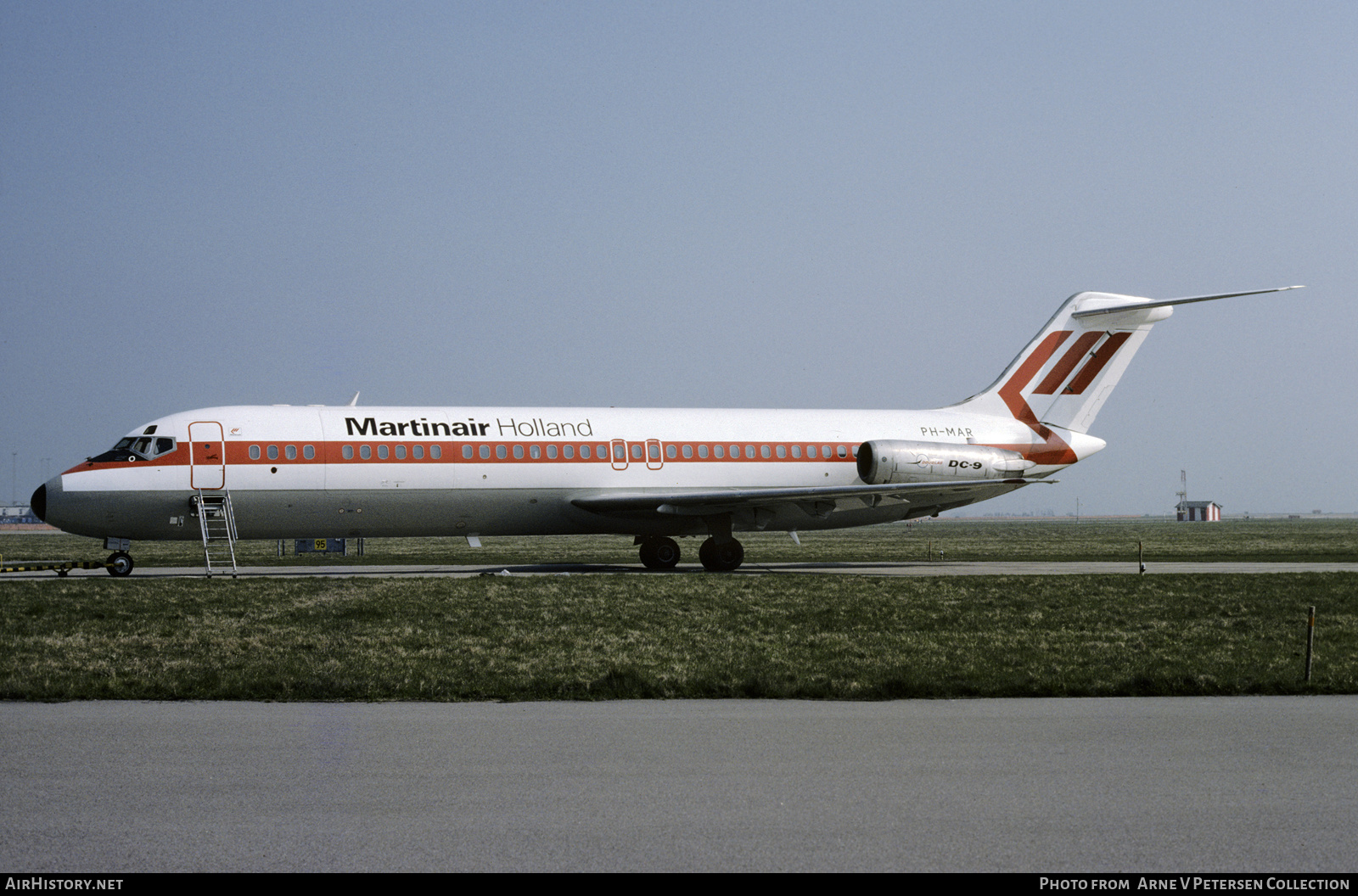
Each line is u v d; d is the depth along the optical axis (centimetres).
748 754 1822
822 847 1343
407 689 2402
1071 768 1731
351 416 5838
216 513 5553
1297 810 1498
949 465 6625
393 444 5806
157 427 5591
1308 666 2569
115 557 5731
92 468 5459
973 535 19025
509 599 4359
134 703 2289
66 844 1349
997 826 1427
